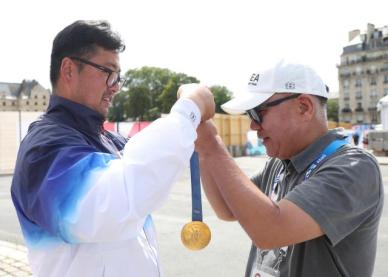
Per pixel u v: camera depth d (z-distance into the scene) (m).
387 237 6.44
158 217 8.45
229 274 5.14
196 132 1.55
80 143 1.52
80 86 1.75
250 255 2.10
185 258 5.75
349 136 1.94
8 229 7.73
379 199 1.74
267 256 1.90
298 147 1.88
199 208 1.75
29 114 21.23
